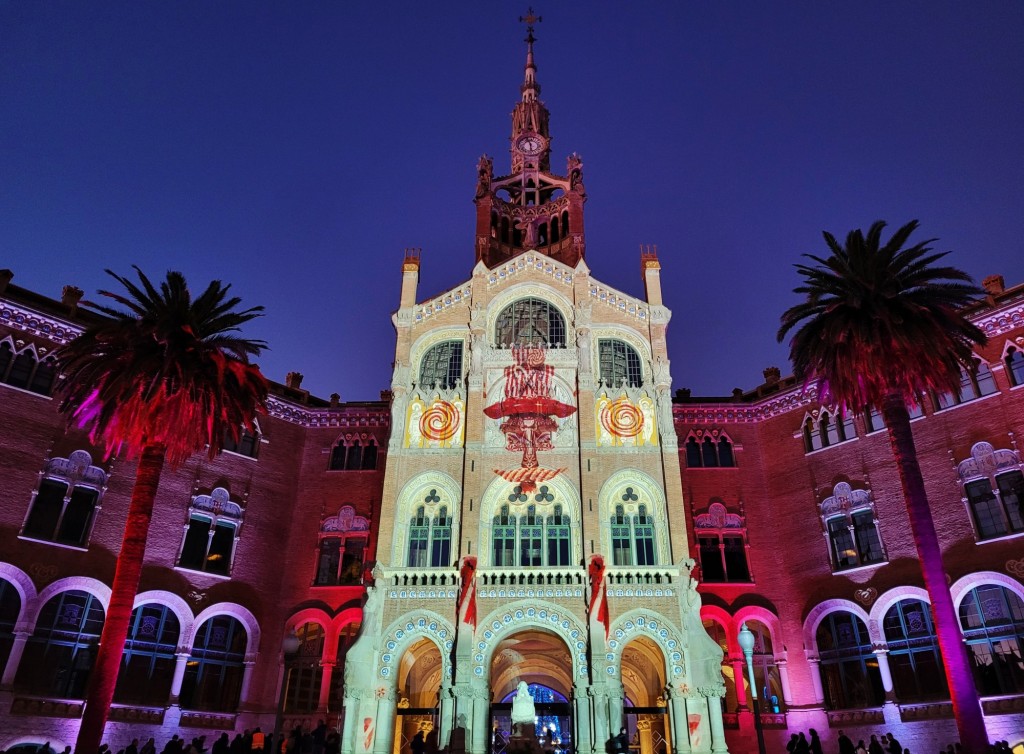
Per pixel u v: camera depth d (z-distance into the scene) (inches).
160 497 1702.8
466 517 1549.0
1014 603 1424.7
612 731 1368.1
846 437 1788.9
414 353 1769.2
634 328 1784.0
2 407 1530.5
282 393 2003.0
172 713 1566.2
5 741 1364.4
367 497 1911.9
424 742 1551.4
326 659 1738.4
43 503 1540.4
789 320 1445.6
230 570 1758.1
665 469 1605.6
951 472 1562.5
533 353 1732.3
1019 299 1542.8
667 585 1483.8
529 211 2281.0
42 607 1472.7
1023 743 1326.3
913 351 1254.3
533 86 2571.4
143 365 1256.8
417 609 1478.8
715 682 1396.4
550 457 1622.8
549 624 1456.7
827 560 1723.7
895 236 1359.5
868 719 1547.7
